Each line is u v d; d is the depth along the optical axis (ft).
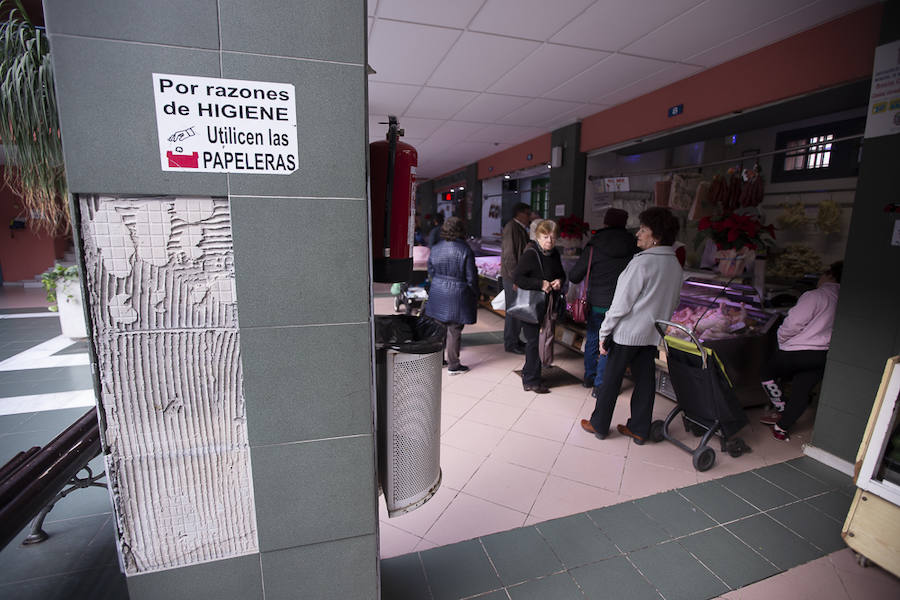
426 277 17.75
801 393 9.19
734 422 8.18
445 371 13.75
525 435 9.66
